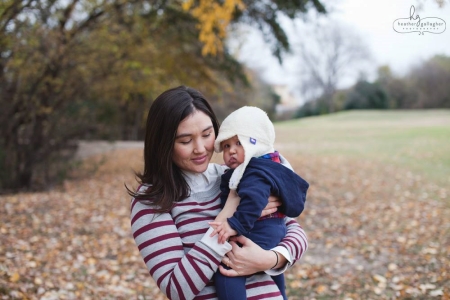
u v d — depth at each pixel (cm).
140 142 1984
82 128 1074
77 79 1011
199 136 173
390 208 848
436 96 4316
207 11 647
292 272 525
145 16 1034
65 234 645
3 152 957
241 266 164
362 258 573
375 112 4278
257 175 174
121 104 1405
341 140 2306
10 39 704
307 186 185
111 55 995
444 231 677
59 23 875
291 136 2678
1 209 770
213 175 189
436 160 1429
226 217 169
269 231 177
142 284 479
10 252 532
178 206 174
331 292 462
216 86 1321
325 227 731
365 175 1205
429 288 448
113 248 595
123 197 940
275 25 972
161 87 1134
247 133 179
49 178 1065
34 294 412
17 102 934
